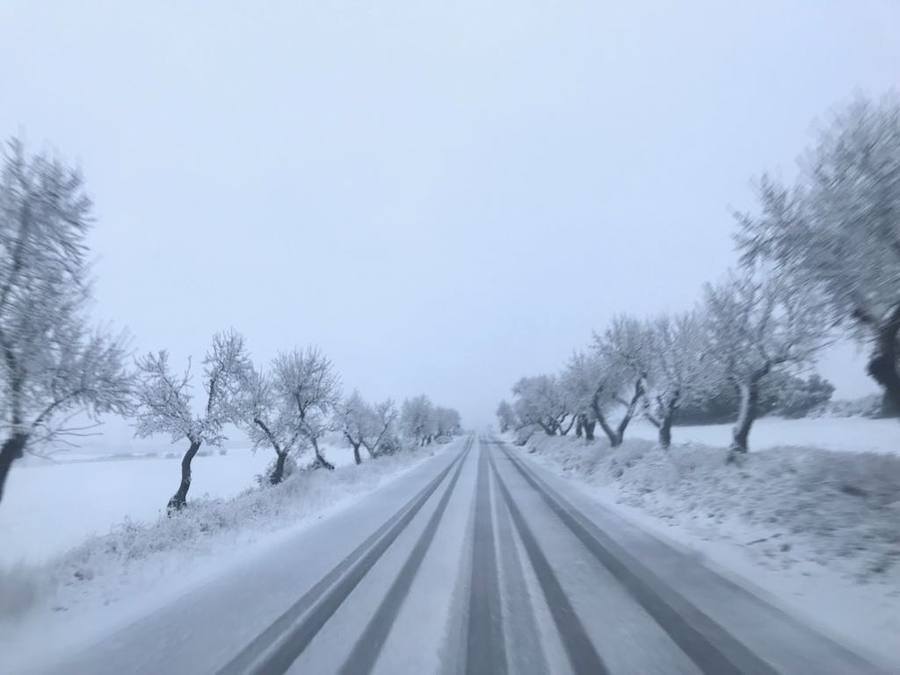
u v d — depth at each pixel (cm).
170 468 4638
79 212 1229
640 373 2941
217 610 827
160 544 1307
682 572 987
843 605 775
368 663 610
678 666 584
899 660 594
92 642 712
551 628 709
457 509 1873
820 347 1596
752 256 1341
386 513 1836
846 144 1052
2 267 1097
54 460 1370
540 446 5872
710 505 1569
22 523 2091
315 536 1444
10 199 1127
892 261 975
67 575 1060
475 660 611
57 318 1174
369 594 885
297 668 602
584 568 1027
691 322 2461
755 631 684
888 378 1074
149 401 2283
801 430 3628
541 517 1664
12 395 1116
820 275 1093
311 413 3284
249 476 3947
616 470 2656
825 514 1178
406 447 6412
